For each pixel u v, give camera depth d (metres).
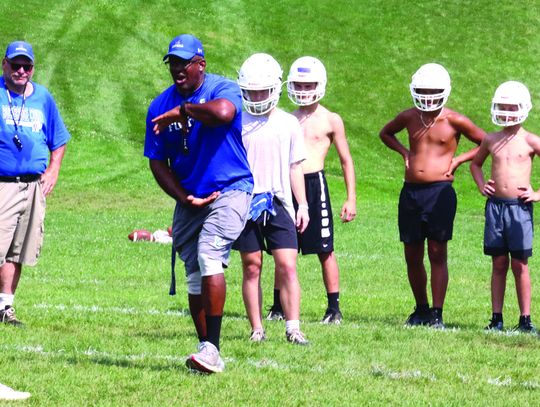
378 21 111.94
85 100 92.56
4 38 100.56
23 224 26.45
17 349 22.14
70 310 29.53
